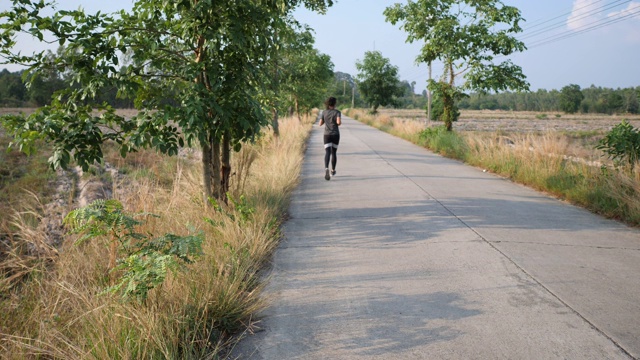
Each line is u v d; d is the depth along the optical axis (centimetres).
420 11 1645
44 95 4816
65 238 478
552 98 14212
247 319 334
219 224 490
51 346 266
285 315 342
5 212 714
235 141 562
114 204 359
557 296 371
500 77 1580
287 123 2314
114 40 466
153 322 276
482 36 1557
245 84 546
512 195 809
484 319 331
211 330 302
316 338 307
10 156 1457
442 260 460
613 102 11594
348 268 441
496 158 1133
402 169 1141
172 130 477
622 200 648
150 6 497
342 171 1113
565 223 609
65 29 430
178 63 554
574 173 841
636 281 404
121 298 309
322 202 754
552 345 294
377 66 5425
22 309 337
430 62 1823
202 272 367
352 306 357
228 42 507
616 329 315
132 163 1342
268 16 539
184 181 705
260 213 579
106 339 274
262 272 432
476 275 418
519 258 465
